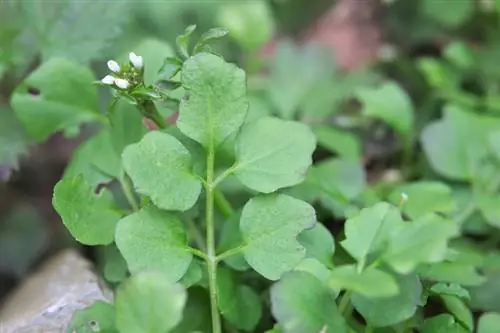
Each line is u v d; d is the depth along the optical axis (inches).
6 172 11.3
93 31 11.6
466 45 13.0
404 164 12.2
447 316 9.2
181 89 9.7
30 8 11.6
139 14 12.6
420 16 13.7
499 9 12.0
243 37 12.7
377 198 10.8
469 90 13.2
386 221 8.8
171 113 10.1
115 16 11.7
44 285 10.5
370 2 14.0
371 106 11.6
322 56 13.2
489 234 10.8
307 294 8.7
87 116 10.5
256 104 11.0
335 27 14.6
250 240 9.1
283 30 14.4
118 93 9.4
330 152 12.4
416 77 13.3
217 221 10.2
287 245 9.0
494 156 11.0
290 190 10.5
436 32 13.6
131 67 9.4
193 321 9.6
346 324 8.9
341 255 10.2
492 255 10.3
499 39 13.1
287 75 13.0
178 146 9.1
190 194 9.1
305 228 9.0
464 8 13.0
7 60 11.5
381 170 12.6
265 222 9.1
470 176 11.1
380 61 13.6
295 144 9.2
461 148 11.2
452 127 11.3
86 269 10.7
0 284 12.1
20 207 12.5
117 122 10.1
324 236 9.5
